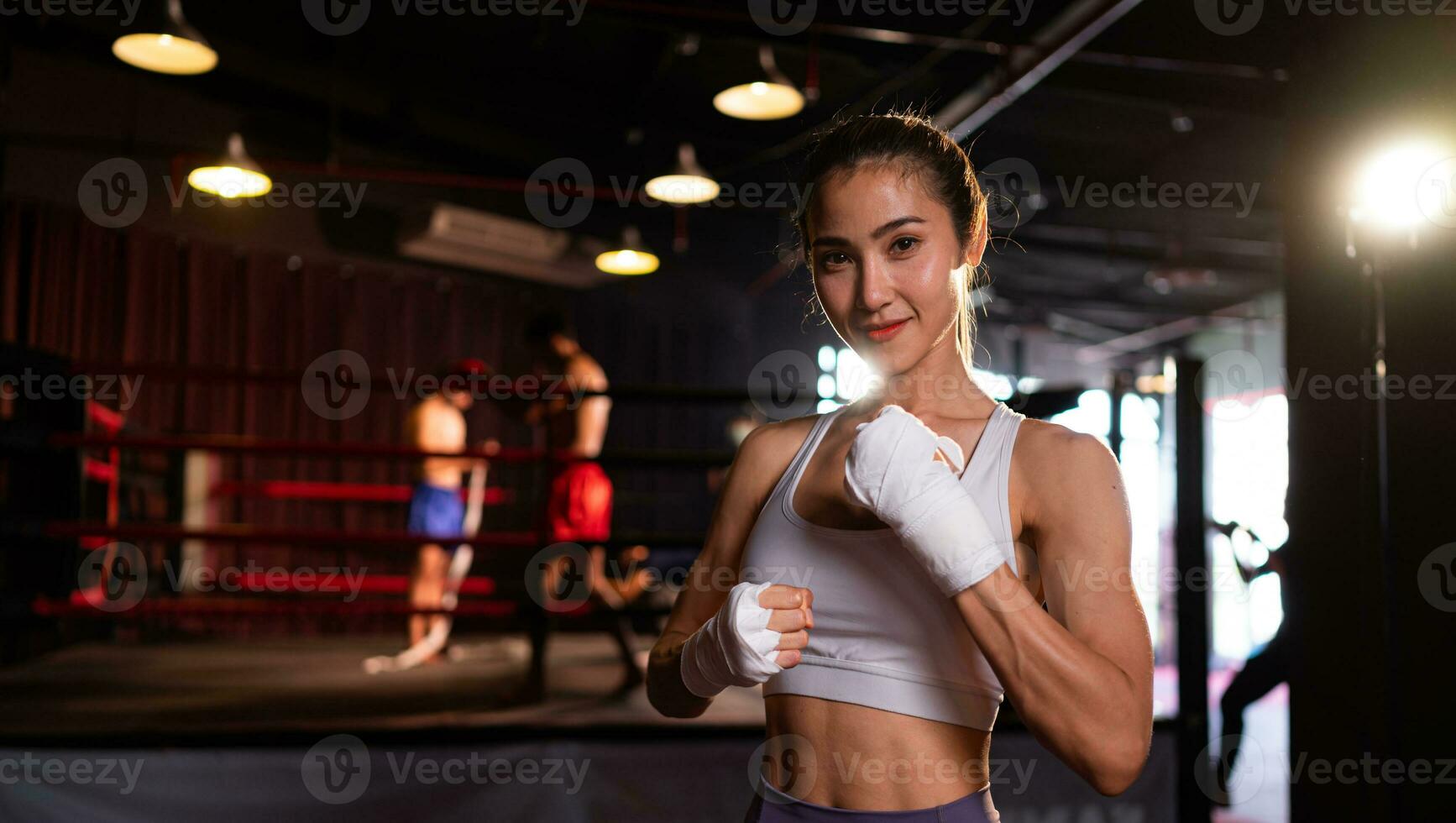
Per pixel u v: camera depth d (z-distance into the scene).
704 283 10.34
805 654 1.00
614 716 3.00
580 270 9.05
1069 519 0.93
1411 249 1.93
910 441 0.86
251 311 7.76
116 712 3.07
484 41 5.99
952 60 5.18
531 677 3.31
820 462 1.05
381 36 6.05
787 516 1.03
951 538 0.84
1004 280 10.45
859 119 1.01
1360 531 1.98
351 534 3.13
